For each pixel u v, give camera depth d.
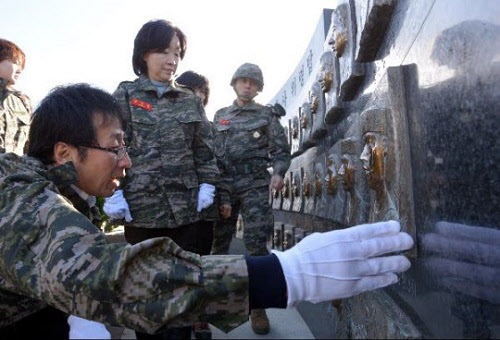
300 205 3.85
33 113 1.18
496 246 1.20
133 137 2.21
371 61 1.89
